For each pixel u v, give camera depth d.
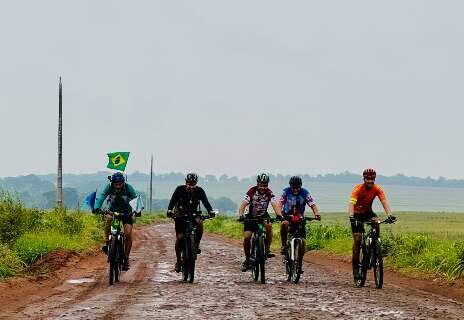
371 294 17.64
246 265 21.09
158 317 13.52
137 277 22.52
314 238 37.69
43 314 14.34
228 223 73.12
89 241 37.00
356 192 19.95
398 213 131.00
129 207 20.92
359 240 20.06
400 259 25.62
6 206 30.88
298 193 21.23
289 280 21.12
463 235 40.91
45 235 30.97
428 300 16.59
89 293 18.14
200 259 30.72
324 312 14.23
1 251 23.38
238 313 14.05
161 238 55.38
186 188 20.50
